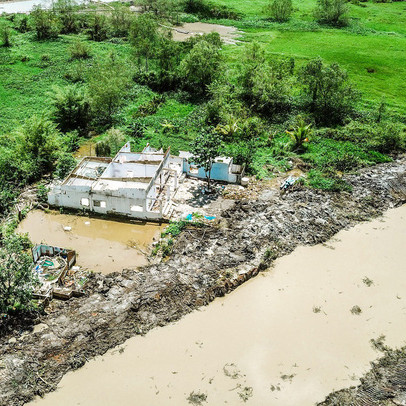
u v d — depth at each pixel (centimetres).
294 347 2869
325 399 2564
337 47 8600
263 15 10969
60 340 2770
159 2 9950
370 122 5797
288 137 5466
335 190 4441
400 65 7738
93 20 8781
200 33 9431
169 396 2534
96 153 4884
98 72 5988
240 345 2859
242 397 2547
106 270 3384
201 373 2670
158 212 3888
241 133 5391
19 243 3011
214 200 4253
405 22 10550
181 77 6756
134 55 7212
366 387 2633
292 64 7225
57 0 9544
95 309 2981
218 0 12138
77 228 3859
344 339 2945
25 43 8162
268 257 3538
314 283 3384
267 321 3041
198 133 5450
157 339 2867
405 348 2897
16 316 2880
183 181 4550
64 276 3225
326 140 5409
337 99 5844
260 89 6078
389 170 4819
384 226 4050
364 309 3186
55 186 4031
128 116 5906
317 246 3766
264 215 3972
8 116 5541
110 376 2628
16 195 4206
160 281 3203
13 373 2564
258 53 6906
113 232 3822
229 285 3250
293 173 4778
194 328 2959
